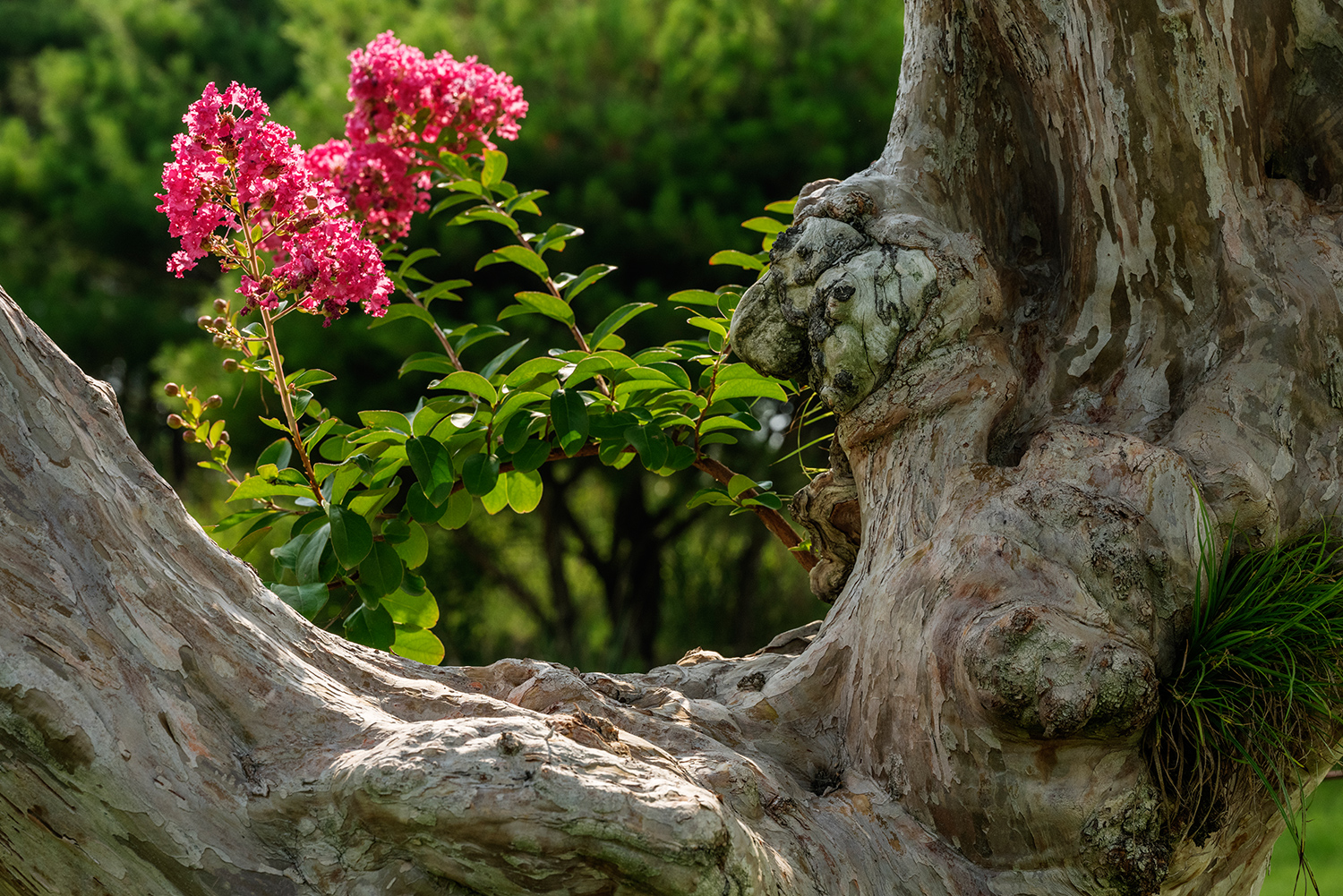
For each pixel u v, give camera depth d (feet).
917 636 5.19
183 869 3.80
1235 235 5.73
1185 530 5.09
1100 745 4.83
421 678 4.93
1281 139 6.26
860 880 4.72
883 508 5.80
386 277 6.39
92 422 4.09
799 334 5.99
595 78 26.99
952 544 5.26
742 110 26.71
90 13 40.45
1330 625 5.04
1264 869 6.23
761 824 4.63
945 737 5.04
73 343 31.22
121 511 4.02
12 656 3.57
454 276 24.52
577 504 41.29
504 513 33.42
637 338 23.54
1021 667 4.67
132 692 3.80
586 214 24.13
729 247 23.63
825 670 5.72
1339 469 5.50
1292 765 5.30
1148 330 5.90
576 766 3.83
